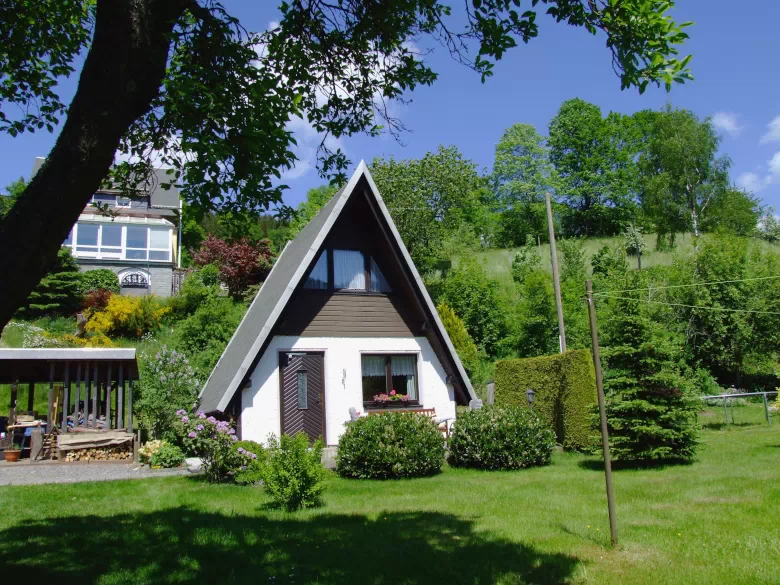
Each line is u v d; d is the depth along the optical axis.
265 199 6.96
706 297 24.50
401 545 7.35
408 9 6.75
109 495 10.91
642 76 5.76
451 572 6.31
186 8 5.83
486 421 14.34
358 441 13.15
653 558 6.56
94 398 15.62
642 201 61.06
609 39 5.76
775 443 14.98
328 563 6.65
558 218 64.50
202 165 6.06
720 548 6.75
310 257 15.28
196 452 13.70
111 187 7.44
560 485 11.14
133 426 16.98
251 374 14.94
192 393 17.06
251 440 14.31
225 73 6.46
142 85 4.34
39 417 18.45
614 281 29.62
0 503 9.99
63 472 13.50
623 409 13.16
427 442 13.53
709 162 51.34
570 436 16.02
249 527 8.25
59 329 29.06
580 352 15.88
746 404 24.84
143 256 40.22
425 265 41.16
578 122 66.12
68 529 8.10
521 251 42.62
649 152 54.72
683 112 52.38
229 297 33.91
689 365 25.19
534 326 28.42
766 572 5.95
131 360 16.03
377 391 16.72
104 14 4.20
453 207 44.84
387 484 12.30
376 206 16.48
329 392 15.81
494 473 13.41
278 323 15.20
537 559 6.65
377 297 17.02
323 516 9.18
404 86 7.69
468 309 31.58
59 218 3.93
